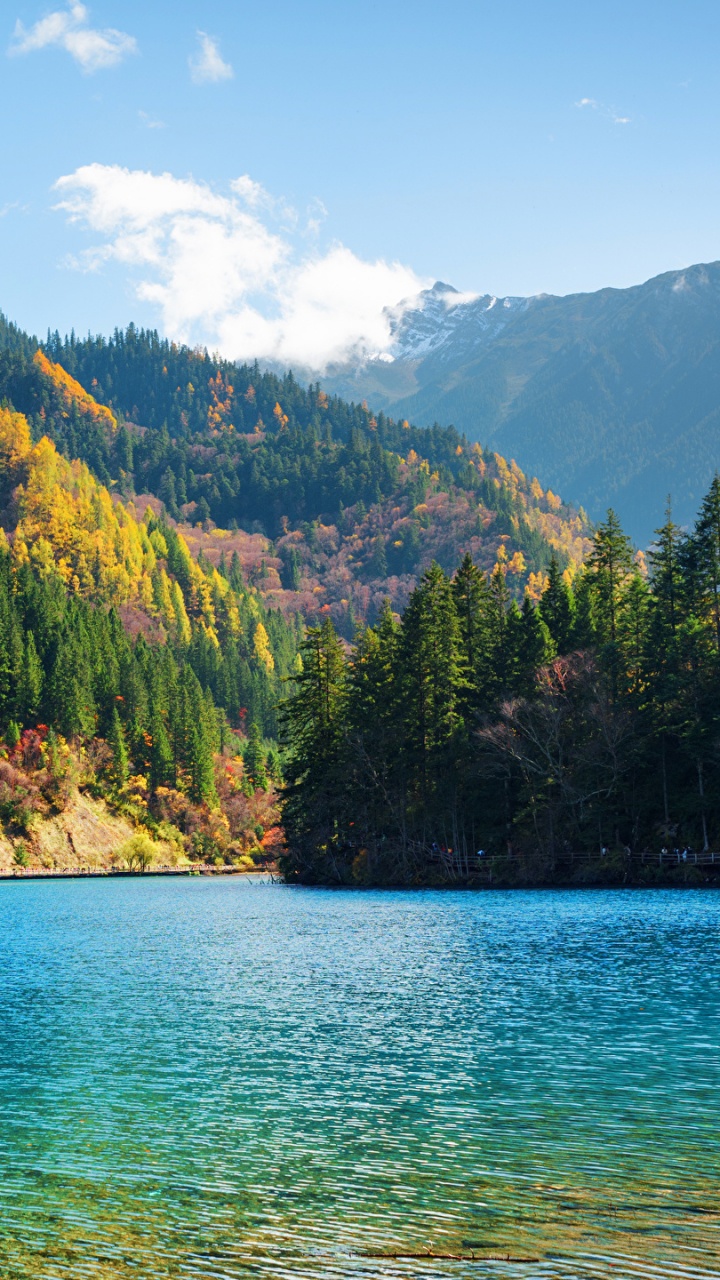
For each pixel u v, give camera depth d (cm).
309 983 5250
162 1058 3712
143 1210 2380
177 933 7719
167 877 17600
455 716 11469
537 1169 2556
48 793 19012
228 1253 2161
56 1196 2458
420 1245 2173
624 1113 2972
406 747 11650
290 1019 4341
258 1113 3059
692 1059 3538
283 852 14712
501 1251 2136
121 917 9300
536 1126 2877
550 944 6475
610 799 10694
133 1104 3173
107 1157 2716
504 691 11450
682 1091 3169
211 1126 2955
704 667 10450
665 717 10556
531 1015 4325
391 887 11719
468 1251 2139
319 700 12288
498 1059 3597
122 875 17950
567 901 9231
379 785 11744
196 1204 2406
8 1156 2727
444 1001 4684
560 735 11050
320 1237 2223
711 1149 2670
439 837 11881
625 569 12000
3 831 18238
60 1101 3209
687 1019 4175
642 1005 4484
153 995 4969
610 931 7044
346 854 12388
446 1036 3966
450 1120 2947
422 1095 3200
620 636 11488
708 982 5019
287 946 6712
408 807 11825
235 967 5838
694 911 8194
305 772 12488
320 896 10981
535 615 11631
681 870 10106
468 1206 2352
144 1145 2805
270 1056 3716
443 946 6519
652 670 10662
